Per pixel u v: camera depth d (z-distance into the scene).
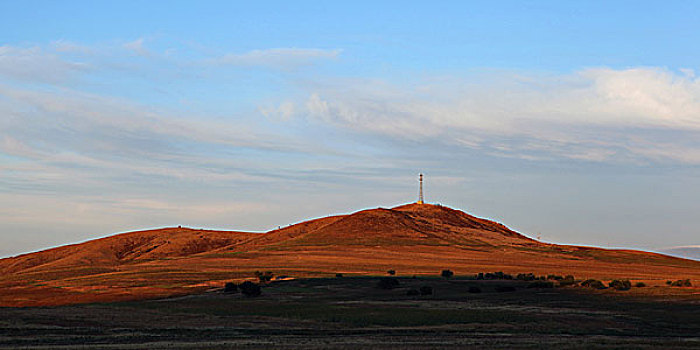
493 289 110.12
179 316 75.25
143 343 48.59
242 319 72.81
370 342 49.16
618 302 86.81
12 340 50.69
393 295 103.00
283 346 45.91
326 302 93.19
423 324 67.56
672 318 71.31
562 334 58.47
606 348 45.16
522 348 44.91
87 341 50.38
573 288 109.38
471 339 52.09
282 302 94.06
